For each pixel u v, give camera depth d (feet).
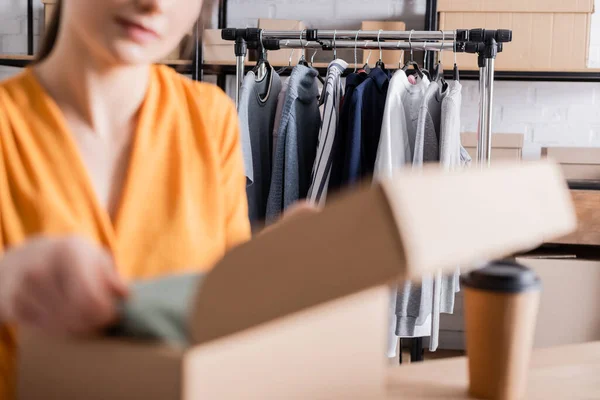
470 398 2.09
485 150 7.70
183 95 2.55
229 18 12.25
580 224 9.39
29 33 11.93
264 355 1.13
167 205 2.30
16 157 2.07
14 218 2.04
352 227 0.85
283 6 12.14
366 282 0.84
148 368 1.03
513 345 2.02
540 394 2.13
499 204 0.96
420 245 0.83
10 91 2.16
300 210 1.76
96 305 1.08
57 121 2.12
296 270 0.90
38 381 1.12
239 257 0.95
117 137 2.27
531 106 11.75
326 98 6.99
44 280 1.08
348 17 12.01
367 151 7.27
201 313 0.99
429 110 7.26
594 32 11.55
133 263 2.20
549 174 1.05
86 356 1.08
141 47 1.86
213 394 1.04
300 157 7.23
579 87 11.63
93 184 2.20
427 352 11.20
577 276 8.92
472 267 2.07
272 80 7.58
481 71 7.65
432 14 10.42
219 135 2.72
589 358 2.52
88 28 1.86
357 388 1.35
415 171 0.87
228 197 2.69
